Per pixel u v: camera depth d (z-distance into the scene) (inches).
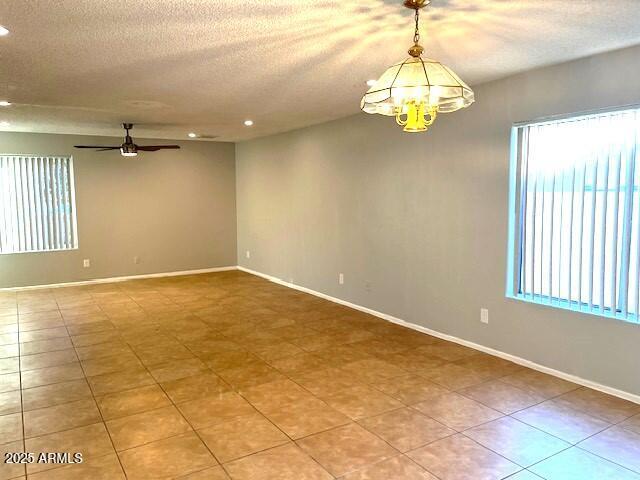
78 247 294.2
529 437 108.0
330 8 92.3
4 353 167.6
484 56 126.6
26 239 279.0
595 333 130.7
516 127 147.6
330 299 248.2
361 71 138.9
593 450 102.5
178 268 327.9
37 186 280.1
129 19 97.0
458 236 170.7
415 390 134.1
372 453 101.8
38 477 93.5
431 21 99.8
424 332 188.7
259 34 107.0
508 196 151.7
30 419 118.3
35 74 140.7
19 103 186.1
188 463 98.3
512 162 150.0
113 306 236.7
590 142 128.2
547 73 137.6
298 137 265.1
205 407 124.6
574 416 117.5
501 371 146.9
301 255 271.3
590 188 129.0
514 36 110.0
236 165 343.3
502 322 157.3
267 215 305.4
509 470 95.3
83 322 207.8
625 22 100.7
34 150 276.4
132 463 98.4
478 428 112.3
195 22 99.2
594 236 128.6
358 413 120.5
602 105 125.0
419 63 87.7
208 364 156.3
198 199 331.9
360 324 202.1
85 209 294.2
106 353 167.5
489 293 160.9
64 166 287.7
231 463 98.3
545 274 142.8
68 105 190.9
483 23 101.3
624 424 113.3
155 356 164.2
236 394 132.6
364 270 220.8
